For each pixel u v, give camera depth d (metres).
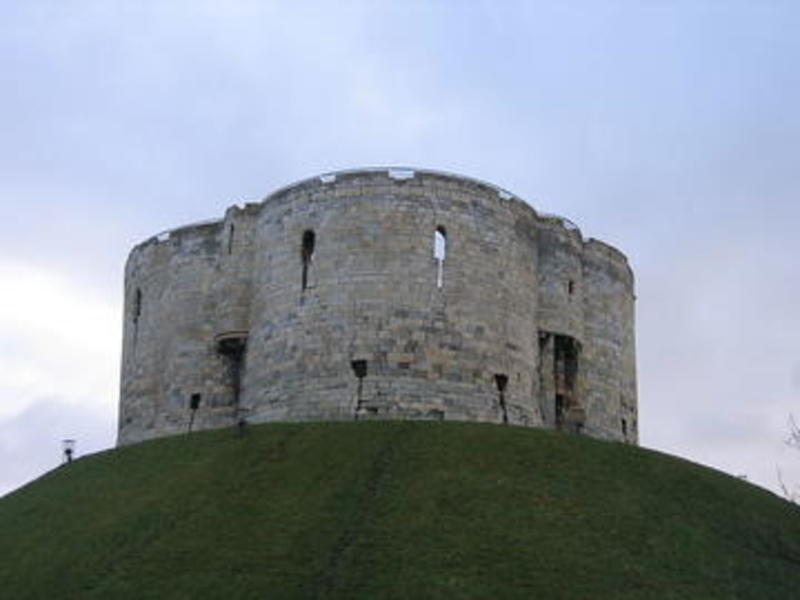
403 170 64.75
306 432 57.56
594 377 71.50
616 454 56.44
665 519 50.72
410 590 43.62
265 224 67.31
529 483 52.28
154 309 73.88
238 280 69.12
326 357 62.62
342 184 64.69
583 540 47.94
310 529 48.34
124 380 75.31
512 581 44.53
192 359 70.56
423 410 61.47
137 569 47.03
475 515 49.22
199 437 59.97
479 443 55.69
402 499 50.38
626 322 75.25
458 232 64.44
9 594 47.44
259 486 52.59
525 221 68.00
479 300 63.97
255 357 65.81
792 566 48.59
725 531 50.78
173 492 53.34
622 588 44.59
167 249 74.00
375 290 62.88
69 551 50.03
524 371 65.19
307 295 63.94
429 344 62.47
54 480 60.47
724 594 45.19
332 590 43.75
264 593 43.94
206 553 47.41
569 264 70.56
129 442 72.62
